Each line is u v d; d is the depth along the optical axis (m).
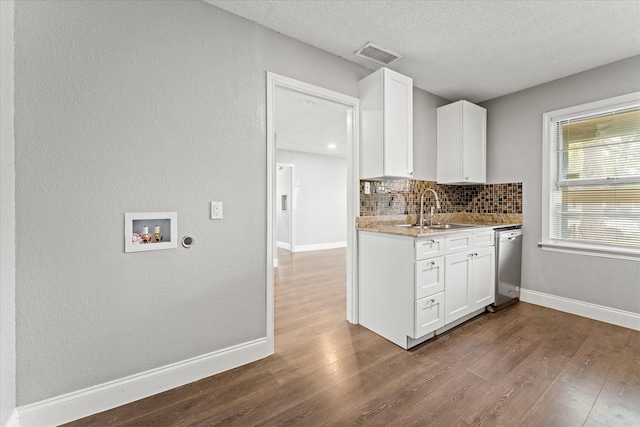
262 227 2.06
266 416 1.49
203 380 1.80
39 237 1.37
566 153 2.92
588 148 2.78
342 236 7.66
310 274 4.51
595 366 1.89
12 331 1.30
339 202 7.59
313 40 2.23
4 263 1.23
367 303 2.55
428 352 2.11
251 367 1.94
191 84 1.76
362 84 2.59
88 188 1.48
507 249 2.99
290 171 6.64
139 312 1.63
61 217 1.41
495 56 2.46
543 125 3.01
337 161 7.54
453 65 2.63
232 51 1.91
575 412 1.48
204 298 1.83
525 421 1.43
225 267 1.91
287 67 2.16
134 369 1.62
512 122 3.26
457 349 2.14
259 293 2.05
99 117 1.49
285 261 5.57
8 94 1.25
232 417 1.48
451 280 2.42
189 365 1.78
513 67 2.66
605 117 2.67
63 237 1.42
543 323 2.59
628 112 2.54
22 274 1.33
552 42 2.25
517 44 2.28
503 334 2.38
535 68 2.68
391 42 2.26
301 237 6.94
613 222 2.63
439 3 1.82
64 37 1.40
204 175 1.81
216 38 1.85
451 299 2.42
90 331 1.50
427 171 3.29
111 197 1.53
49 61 1.37
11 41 1.28
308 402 1.59
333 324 2.63
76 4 1.43
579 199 2.84
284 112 3.82
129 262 1.59
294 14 1.92
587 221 2.79
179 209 1.73
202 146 1.80
